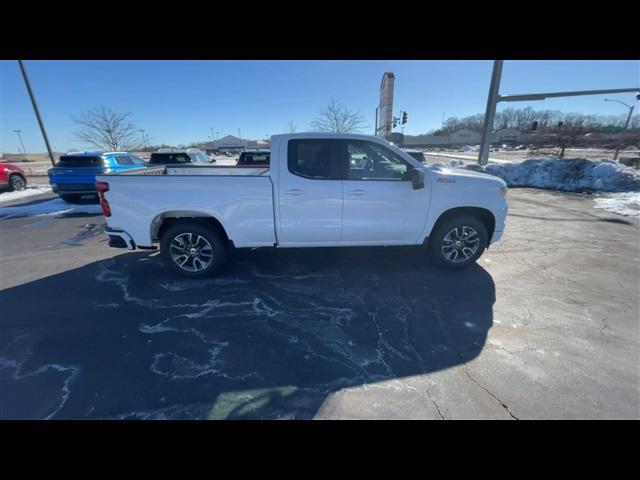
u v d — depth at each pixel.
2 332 3.02
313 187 3.79
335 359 2.61
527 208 8.41
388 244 4.16
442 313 3.29
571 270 4.32
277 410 2.12
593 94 14.44
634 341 2.80
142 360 2.61
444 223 4.14
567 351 2.68
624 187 10.90
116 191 3.74
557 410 2.09
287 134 3.81
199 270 4.07
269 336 2.92
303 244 4.05
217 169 5.39
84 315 3.30
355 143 3.85
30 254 5.20
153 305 3.48
